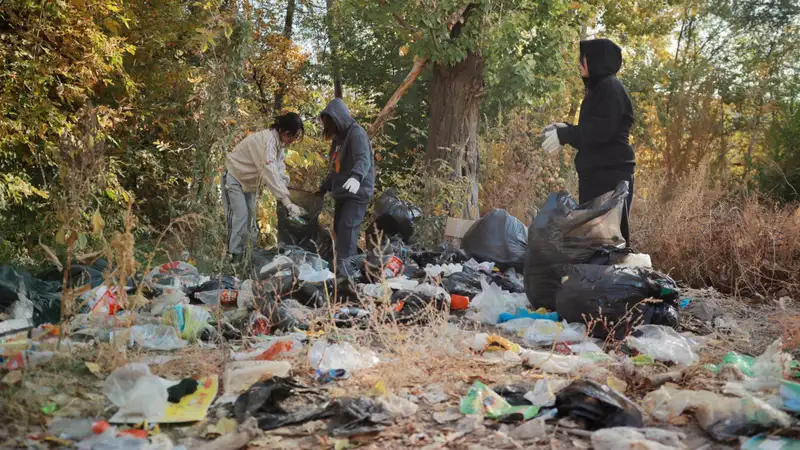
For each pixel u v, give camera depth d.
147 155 10.35
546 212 5.40
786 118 12.81
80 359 3.64
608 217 5.20
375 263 5.93
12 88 7.52
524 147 10.99
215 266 6.25
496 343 4.08
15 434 2.81
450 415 3.07
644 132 14.76
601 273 4.71
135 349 4.02
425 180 9.11
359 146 6.43
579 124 5.85
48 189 7.68
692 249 6.69
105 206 8.76
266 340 4.29
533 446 2.75
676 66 18.14
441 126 10.98
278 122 6.88
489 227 7.09
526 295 5.53
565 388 3.12
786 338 3.97
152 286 5.28
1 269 4.54
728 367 3.58
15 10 7.66
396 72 15.08
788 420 2.83
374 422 2.98
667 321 4.59
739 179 11.32
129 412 3.03
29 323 4.25
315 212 6.96
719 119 13.23
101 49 8.30
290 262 5.46
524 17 10.60
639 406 3.16
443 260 6.75
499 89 11.52
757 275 6.09
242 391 3.38
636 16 19.77
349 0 10.77
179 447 2.74
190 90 10.16
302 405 3.18
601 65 5.76
